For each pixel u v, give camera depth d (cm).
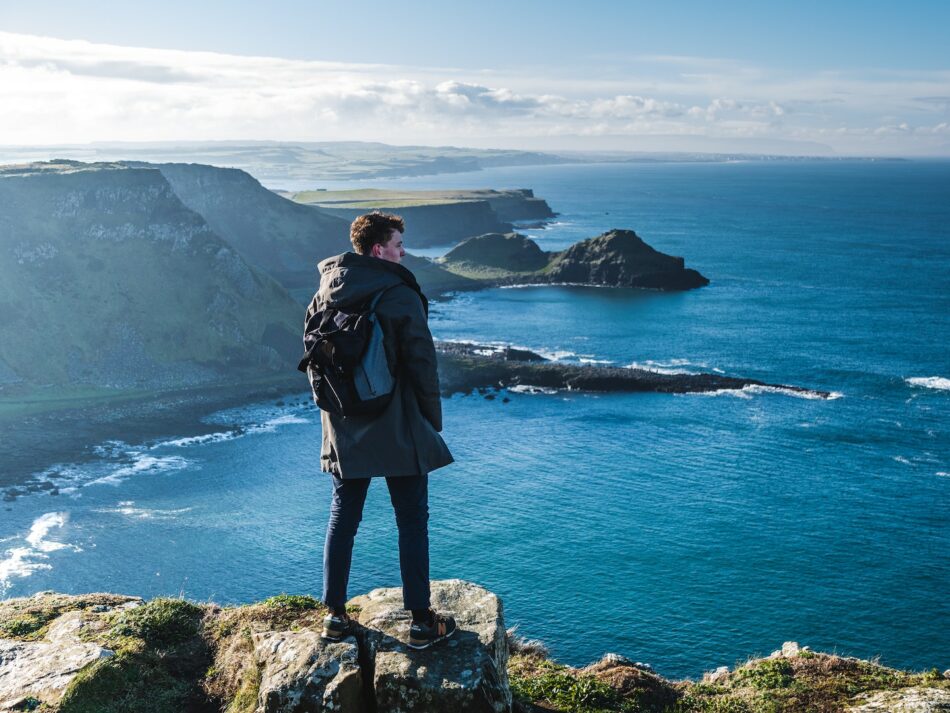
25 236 13150
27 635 740
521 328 13688
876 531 5859
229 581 5462
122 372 11912
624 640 4475
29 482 7331
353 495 593
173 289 13338
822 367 10662
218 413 9900
